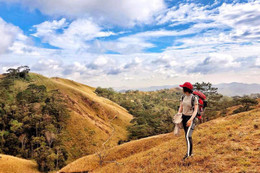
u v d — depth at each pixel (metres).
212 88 44.09
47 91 98.50
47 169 45.75
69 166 19.92
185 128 5.36
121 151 20.12
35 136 64.31
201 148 6.35
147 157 8.63
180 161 5.61
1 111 70.19
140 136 66.44
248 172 3.74
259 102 62.03
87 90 146.88
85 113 83.88
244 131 6.63
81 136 67.12
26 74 120.88
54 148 53.78
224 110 61.06
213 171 4.34
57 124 68.75
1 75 129.12
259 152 4.50
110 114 92.19
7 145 59.38
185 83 5.22
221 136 6.80
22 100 80.12
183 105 5.30
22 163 43.81
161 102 180.62
